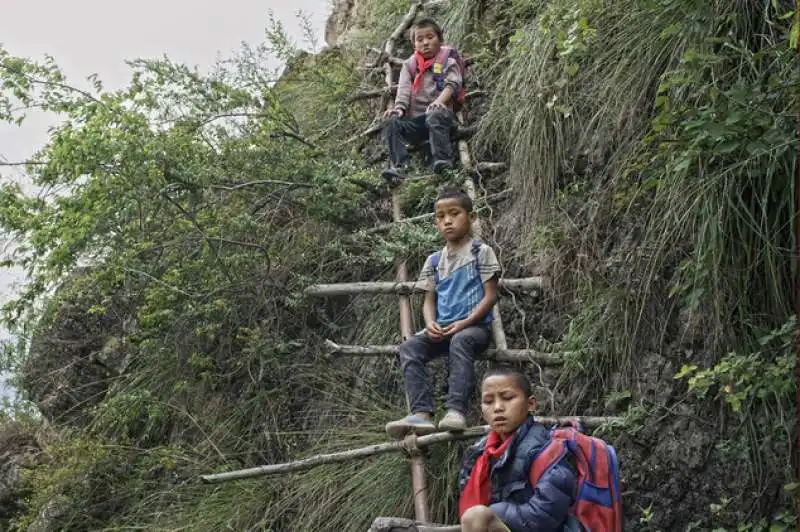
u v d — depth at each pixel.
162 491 5.32
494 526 3.27
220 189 5.46
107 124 4.93
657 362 4.27
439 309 4.61
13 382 6.43
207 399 5.60
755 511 3.85
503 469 3.51
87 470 5.50
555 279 4.79
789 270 4.04
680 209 4.23
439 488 4.46
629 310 4.39
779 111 4.07
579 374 4.51
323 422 5.23
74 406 6.07
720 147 3.95
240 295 5.49
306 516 4.75
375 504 4.54
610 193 4.71
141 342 5.64
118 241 5.28
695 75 4.34
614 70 4.97
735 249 4.11
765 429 3.89
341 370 5.37
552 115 5.16
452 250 4.66
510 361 4.64
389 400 5.13
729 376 3.80
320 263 5.64
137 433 5.82
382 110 6.33
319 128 6.52
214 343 5.62
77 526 5.46
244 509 4.93
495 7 6.45
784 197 4.02
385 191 5.75
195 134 5.41
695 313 4.19
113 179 4.93
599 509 3.41
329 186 5.43
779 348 3.91
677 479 4.07
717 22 4.46
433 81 5.92
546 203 5.06
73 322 6.43
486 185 5.61
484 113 6.04
